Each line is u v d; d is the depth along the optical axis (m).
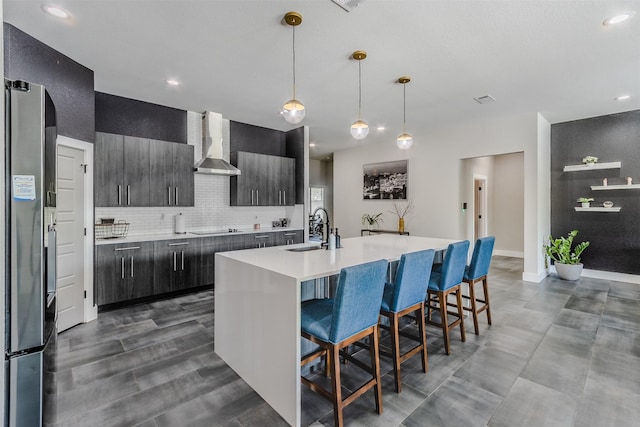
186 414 1.89
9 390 1.26
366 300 1.82
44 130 1.32
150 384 2.19
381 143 7.02
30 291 1.28
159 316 3.48
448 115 4.98
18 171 1.25
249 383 2.19
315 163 9.99
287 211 6.01
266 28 2.54
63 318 3.06
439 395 2.06
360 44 2.80
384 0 2.20
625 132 4.78
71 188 3.16
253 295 2.15
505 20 2.44
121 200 3.89
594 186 4.95
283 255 2.56
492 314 3.55
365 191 7.36
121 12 2.32
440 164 6.01
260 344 2.08
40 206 1.29
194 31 2.59
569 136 5.27
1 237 1.01
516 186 7.30
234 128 5.34
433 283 2.71
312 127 5.73
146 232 4.42
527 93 4.00
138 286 3.84
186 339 2.90
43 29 2.55
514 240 7.34
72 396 2.04
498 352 2.65
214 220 5.10
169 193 4.30
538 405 1.95
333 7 2.28
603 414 1.87
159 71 3.35
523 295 4.24
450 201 5.89
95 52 2.94
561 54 2.97
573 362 2.46
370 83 3.67
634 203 4.75
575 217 5.24
